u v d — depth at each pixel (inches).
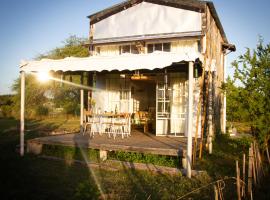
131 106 528.7
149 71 455.8
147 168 335.9
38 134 677.9
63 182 288.5
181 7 487.2
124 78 526.9
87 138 434.3
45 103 1437.0
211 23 525.7
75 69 367.9
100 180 297.0
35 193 254.8
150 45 514.9
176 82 478.0
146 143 381.1
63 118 1381.6
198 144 382.9
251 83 332.8
